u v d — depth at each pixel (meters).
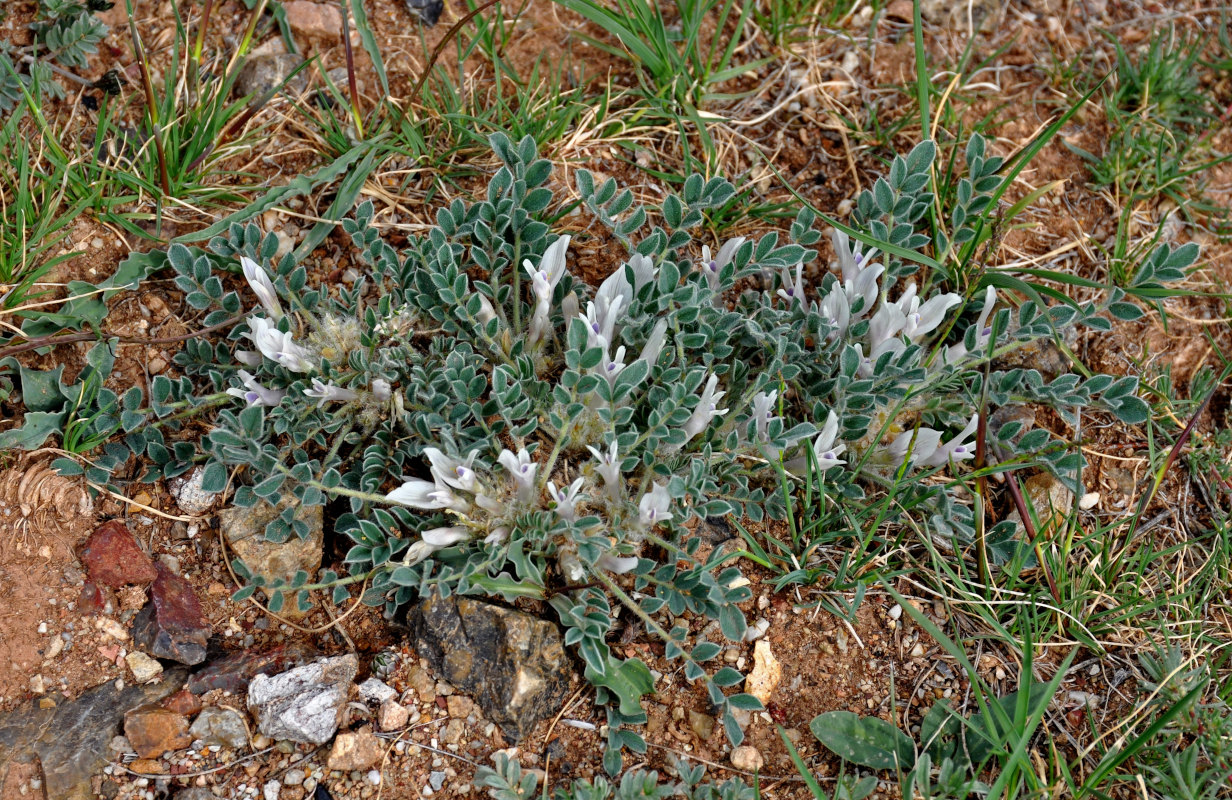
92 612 0.47
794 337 0.50
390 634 0.48
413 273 0.49
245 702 0.47
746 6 0.54
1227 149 0.57
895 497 0.49
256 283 0.48
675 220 0.49
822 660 0.48
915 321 0.49
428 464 0.49
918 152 0.50
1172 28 0.56
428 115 0.53
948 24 0.57
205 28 0.51
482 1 0.56
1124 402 0.49
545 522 0.47
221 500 0.48
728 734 0.46
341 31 0.54
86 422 0.47
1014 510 0.50
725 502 0.47
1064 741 0.48
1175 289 0.52
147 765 0.46
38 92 0.51
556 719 0.47
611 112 0.54
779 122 0.55
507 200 0.49
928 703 0.48
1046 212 0.55
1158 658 0.48
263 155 0.52
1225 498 0.52
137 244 0.50
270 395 0.48
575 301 0.49
